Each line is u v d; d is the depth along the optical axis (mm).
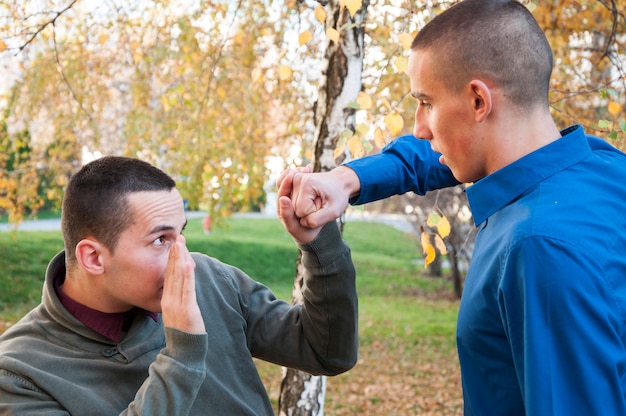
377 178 1620
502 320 1204
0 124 5590
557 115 4094
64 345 1488
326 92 3127
